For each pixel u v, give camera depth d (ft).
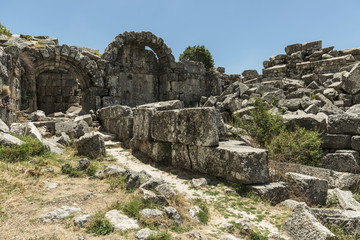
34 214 13.17
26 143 23.32
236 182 19.81
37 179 18.35
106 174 20.25
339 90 41.06
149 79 69.46
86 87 63.82
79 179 19.72
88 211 13.83
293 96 42.65
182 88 71.05
